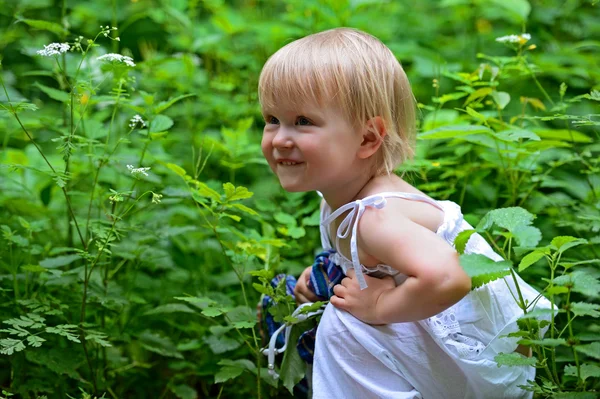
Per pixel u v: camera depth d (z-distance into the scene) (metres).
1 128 3.43
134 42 4.87
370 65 1.98
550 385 1.88
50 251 2.59
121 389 2.60
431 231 1.88
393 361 1.92
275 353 2.17
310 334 2.13
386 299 1.86
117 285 2.61
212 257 3.04
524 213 1.83
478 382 1.94
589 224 2.54
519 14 3.36
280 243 2.30
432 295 1.74
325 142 1.93
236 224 3.07
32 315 2.09
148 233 2.68
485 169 2.90
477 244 2.02
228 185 2.10
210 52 4.10
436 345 1.93
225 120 3.68
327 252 2.22
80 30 4.69
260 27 3.89
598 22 4.45
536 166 2.79
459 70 3.70
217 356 2.57
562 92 2.68
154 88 3.76
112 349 2.62
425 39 4.62
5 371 2.54
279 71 1.95
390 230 1.82
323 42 2.00
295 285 2.31
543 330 2.10
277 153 1.97
